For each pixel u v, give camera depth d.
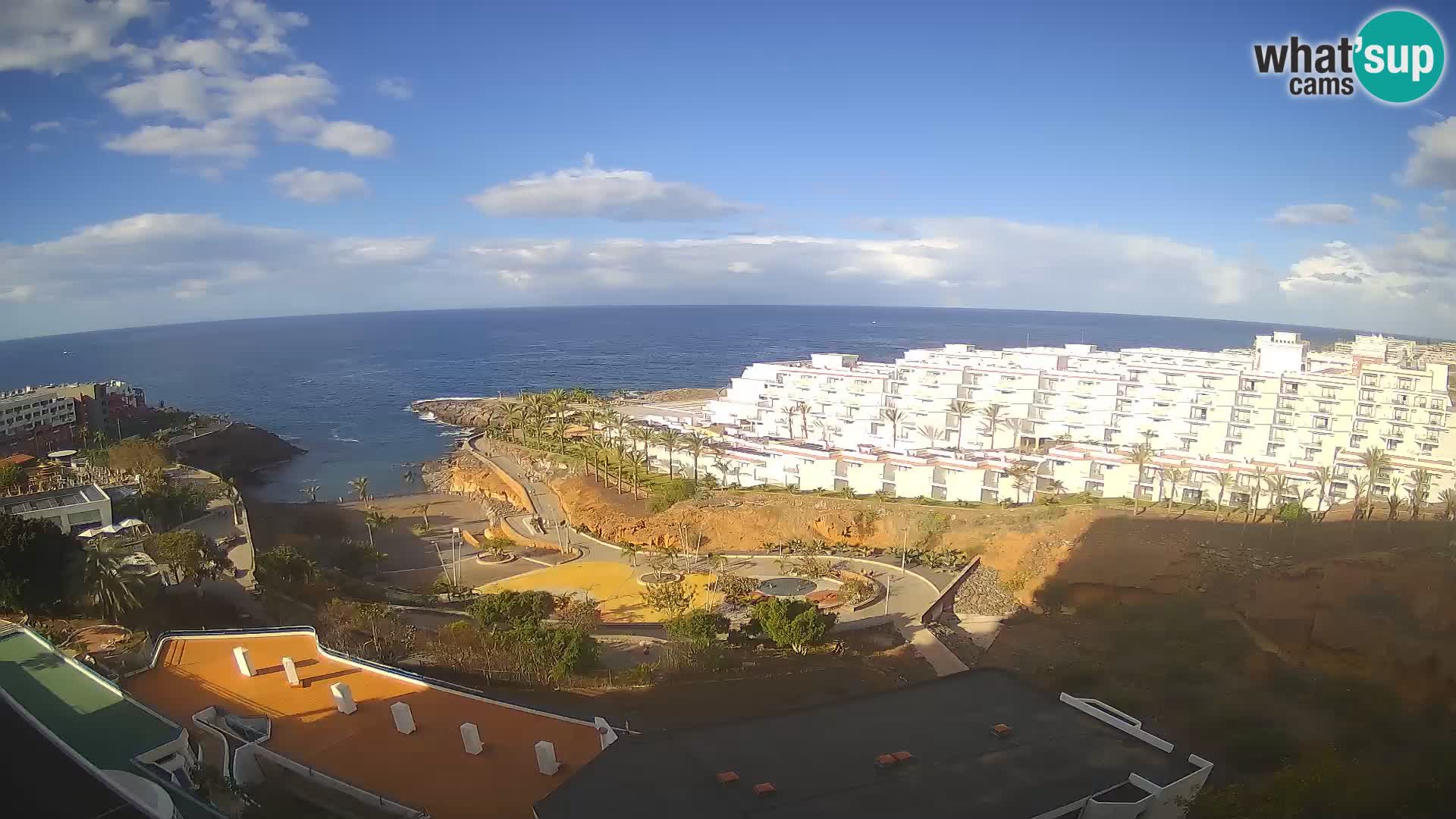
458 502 163.62
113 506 114.12
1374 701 57.12
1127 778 36.03
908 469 131.00
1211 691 61.38
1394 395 121.94
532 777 43.19
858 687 65.00
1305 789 39.47
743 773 35.81
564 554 122.31
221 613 77.62
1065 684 65.50
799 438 177.88
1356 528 96.94
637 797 33.94
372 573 116.12
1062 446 136.88
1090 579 94.56
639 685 64.31
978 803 33.69
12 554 70.12
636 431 164.38
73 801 37.00
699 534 125.25
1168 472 121.00
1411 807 38.31
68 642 64.00
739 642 80.44
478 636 71.12
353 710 50.09
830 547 117.75
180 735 44.38
